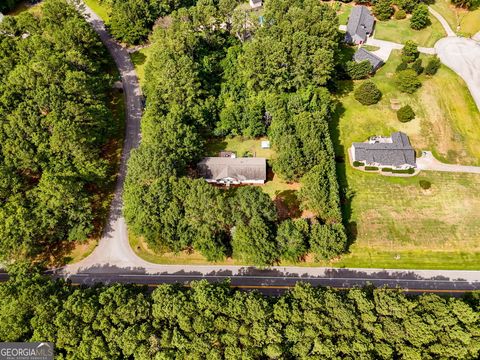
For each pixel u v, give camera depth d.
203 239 72.06
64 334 56.59
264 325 57.72
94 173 80.88
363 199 86.56
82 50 102.81
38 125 80.31
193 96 93.75
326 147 87.50
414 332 56.38
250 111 94.62
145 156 78.19
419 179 89.88
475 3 135.75
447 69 115.94
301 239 71.50
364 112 104.50
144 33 120.94
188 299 61.44
